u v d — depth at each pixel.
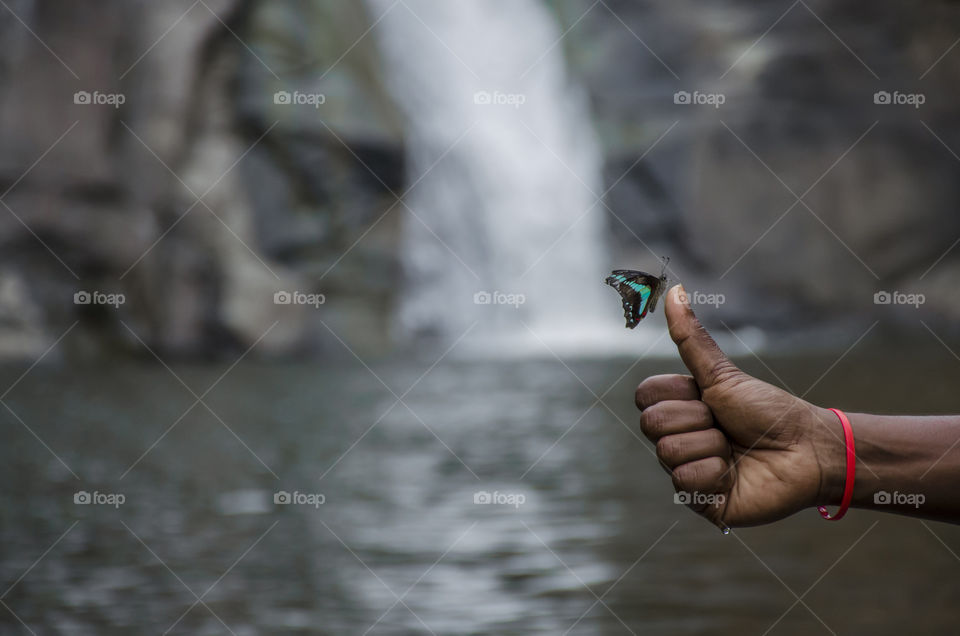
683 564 5.07
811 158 31.53
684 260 32.47
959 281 30.83
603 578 4.83
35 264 22.50
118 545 5.80
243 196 24.77
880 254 31.52
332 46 26.52
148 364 23.00
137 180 23.34
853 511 6.49
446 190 31.92
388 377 19.64
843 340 29.98
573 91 33.94
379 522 6.42
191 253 24.09
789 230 31.53
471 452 9.73
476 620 4.14
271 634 3.97
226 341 24.41
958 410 12.16
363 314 26.70
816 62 31.39
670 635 3.83
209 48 24.20
